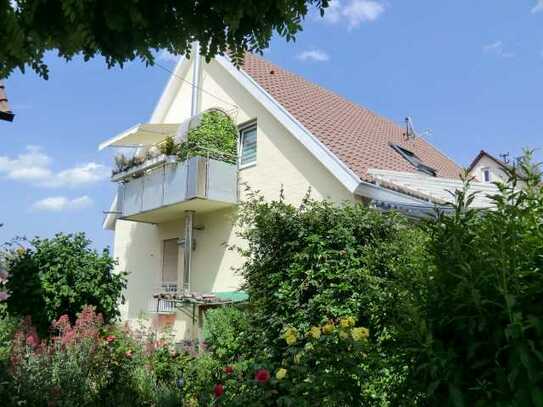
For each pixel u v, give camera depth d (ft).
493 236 8.07
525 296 7.72
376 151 43.09
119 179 49.47
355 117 54.39
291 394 13.01
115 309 30.60
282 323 19.93
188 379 23.53
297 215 21.38
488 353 8.13
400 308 9.22
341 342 12.78
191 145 42.52
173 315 46.37
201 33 10.59
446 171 54.08
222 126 43.52
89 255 30.25
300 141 37.45
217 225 44.21
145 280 52.01
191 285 45.27
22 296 27.61
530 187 8.81
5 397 17.66
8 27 7.78
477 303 7.77
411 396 8.80
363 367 12.34
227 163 42.75
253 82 43.14
